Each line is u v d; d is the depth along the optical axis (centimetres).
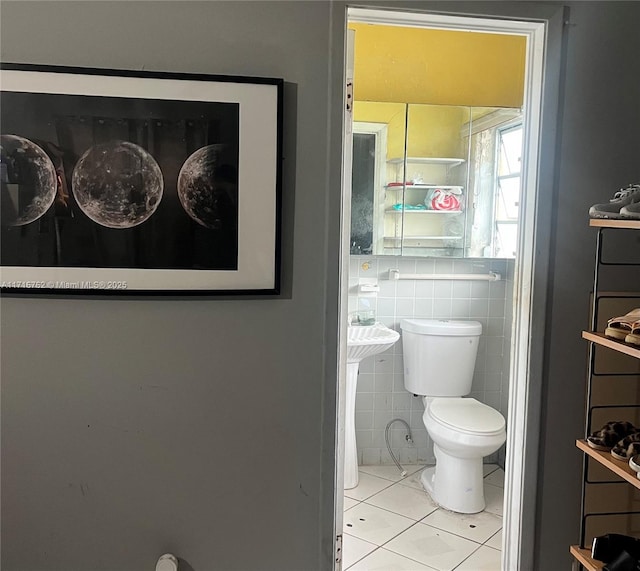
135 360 191
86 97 179
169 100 182
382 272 339
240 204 188
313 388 199
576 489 216
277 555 203
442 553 266
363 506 307
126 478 194
